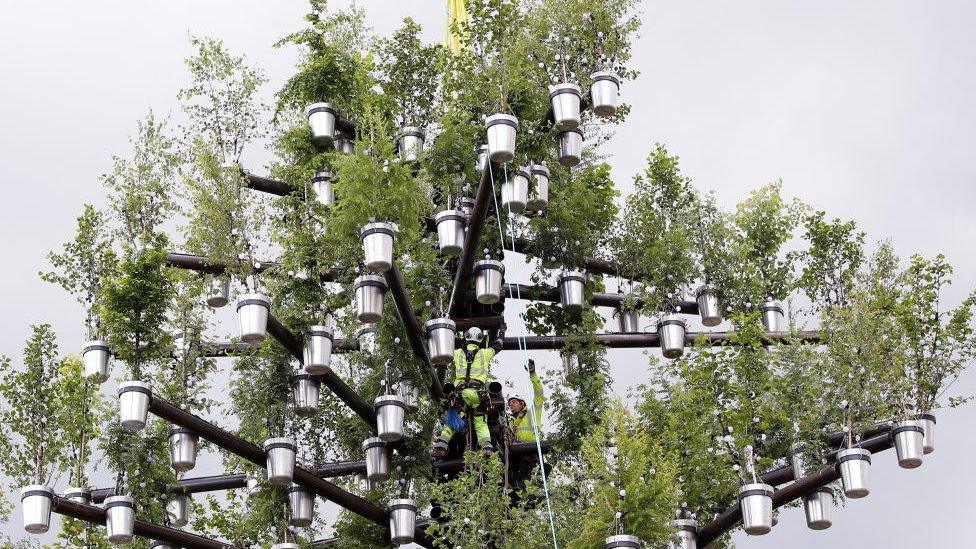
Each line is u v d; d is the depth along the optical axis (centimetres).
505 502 2828
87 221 3312
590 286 3416
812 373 3011
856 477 2831
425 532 2934
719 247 3444
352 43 3600
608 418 2670
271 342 3278
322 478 3141
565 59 3056
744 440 2895
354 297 3134
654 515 2586
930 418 3062
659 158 3541
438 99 3528
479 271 3080
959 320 3116
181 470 3073
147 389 2955
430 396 3291
